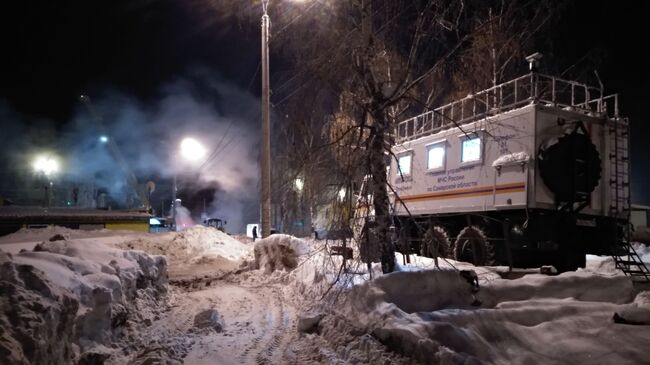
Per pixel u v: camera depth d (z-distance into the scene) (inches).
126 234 762.2
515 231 432.8
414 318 228.2
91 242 296.2
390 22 338.6
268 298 380.8
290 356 228.1
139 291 288.7
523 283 281.7
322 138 336.5
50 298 161.3
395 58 343.9
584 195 420.8
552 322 229.3
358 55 326.0
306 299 348.2
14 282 155.8
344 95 330.0
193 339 254.1
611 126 442.0
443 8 323.0
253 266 533.0
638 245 737.6
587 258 551.2
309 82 341.1
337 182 305.6
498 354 208.7
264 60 637.3
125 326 234.4
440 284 275.3
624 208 443.2
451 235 518.9
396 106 340.5
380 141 313.4
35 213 956.6
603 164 436.5
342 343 235.1
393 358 209.2
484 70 484.1
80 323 185.5
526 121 418.3
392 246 321.4
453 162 500.7
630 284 275.3
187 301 367.6
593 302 257.0
